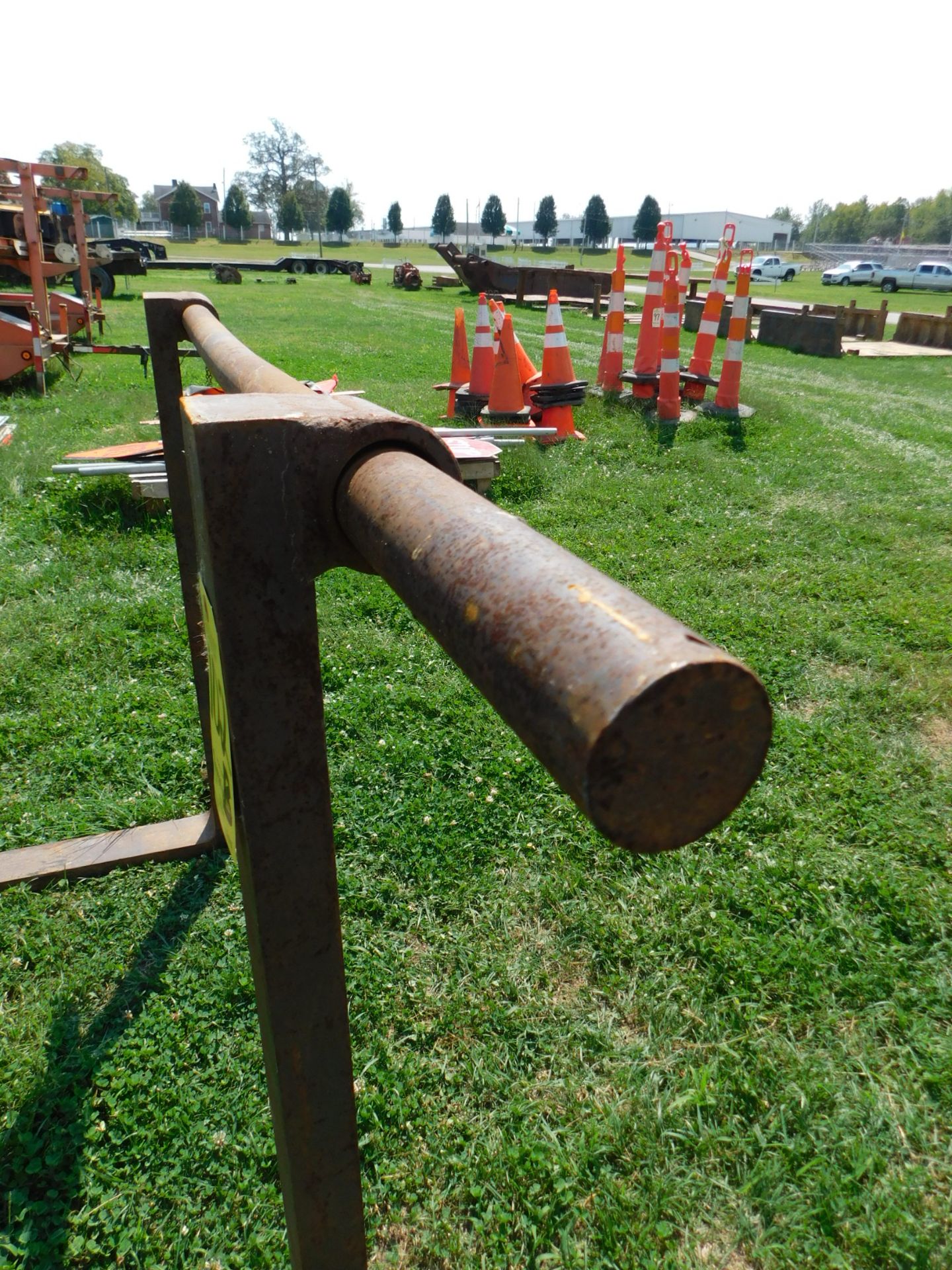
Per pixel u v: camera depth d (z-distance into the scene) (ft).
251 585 2.92
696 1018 7.57
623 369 40.78
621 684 1.65
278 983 3.51
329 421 2.87
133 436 25.77
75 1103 6.72
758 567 18.21
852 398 39.70
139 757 10.85
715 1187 6.30
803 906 8.79
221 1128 6.60
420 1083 7.01
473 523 2.32
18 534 17.46
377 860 9.38
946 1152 6.55
